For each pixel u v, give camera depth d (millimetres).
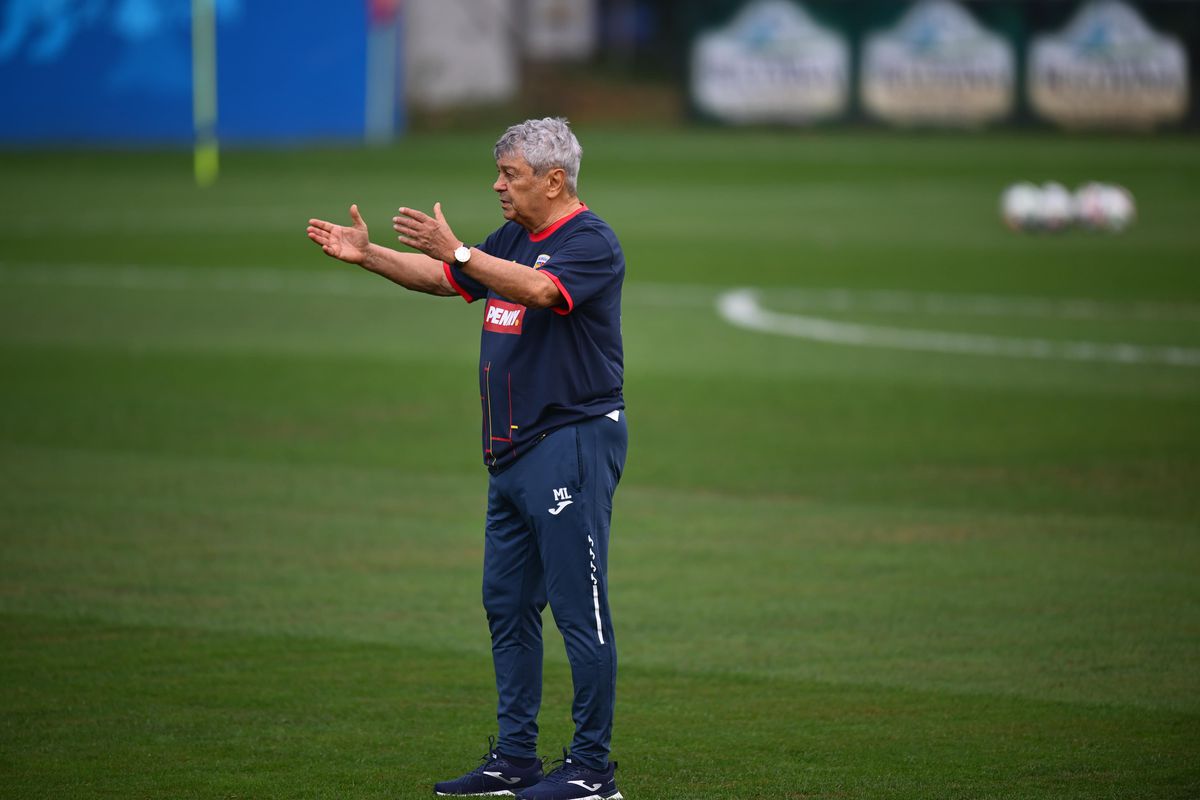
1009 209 94188
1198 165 137125
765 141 164625
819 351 54656
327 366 51250
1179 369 51062
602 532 19625
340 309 63625
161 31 150375
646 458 39375
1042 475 37562
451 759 21000
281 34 155875
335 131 160375
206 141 132500
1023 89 170125
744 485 36750
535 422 19391
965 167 137250
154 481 36625
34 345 54281
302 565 30250
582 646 19469
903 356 53625
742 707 23062
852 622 27031
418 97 179625
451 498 35469
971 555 31125
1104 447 40375
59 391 46781
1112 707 23000
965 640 26094
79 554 30766
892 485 36719
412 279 20484
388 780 20219
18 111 148375
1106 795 19734
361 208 100438
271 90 156250
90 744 21328
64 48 149000
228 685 23766
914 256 82250
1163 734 21922
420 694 23516
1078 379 49406
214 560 30500
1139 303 65688
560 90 191250
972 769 20641
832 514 34219
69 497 35094
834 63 173875
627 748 21453
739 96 177625
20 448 39750
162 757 20891
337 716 22547
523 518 19828
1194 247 85500
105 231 88562
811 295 68438
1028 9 168750
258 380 48844
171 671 24344
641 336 57688
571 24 197750
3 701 22922
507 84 187375
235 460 38781
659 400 46344
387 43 162125
